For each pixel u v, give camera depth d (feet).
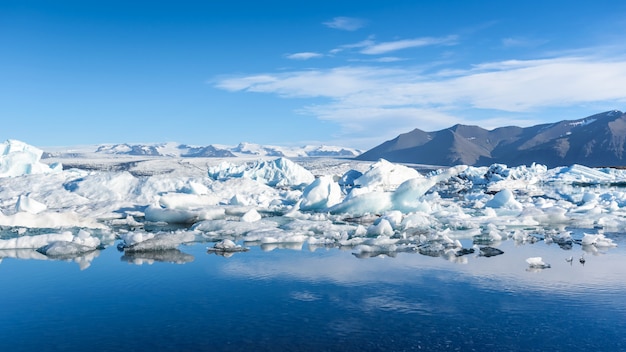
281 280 31.71
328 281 31.32
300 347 20.98
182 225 61.41
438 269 34.35
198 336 22.20
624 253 40.37
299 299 27.55
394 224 54.95
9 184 81.20
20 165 116.26
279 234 48.16
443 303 26.68
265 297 27.99
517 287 29.68
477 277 32.04
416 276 32.42
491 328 23.03
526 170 189.57
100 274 33.37
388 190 144.77
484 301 26.99
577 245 44.32
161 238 44.80
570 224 60.70
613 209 73.00
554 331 22.63
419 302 26.94
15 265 36.27
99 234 50.70
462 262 36.63
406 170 156.25
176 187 83.61
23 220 53.67
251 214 59.26
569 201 98.84
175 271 34.24
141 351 20.63
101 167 410.31
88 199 76.48
